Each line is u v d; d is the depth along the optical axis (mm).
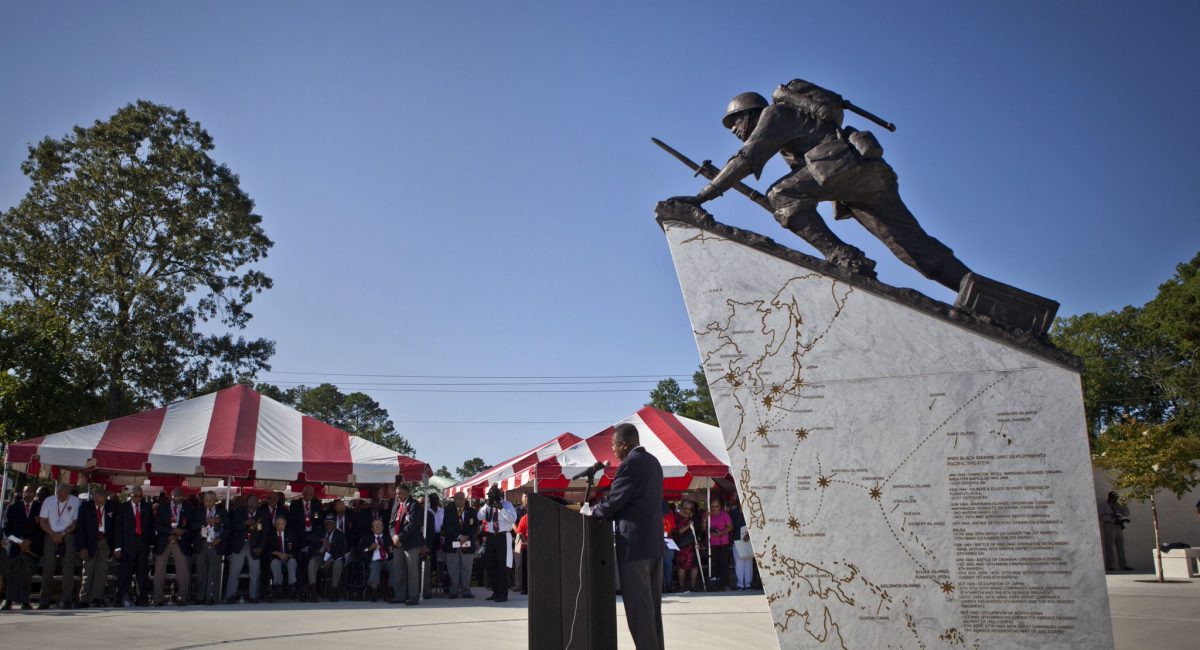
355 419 94188
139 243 35250
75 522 13570
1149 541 21266
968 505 5469
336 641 8883
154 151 35219
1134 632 9211
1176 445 16578
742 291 6094
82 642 8711
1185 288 35656
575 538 5676
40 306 31547
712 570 17922
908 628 5426
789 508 5738
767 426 5871
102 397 33500
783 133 6469
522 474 18688
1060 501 5332
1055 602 5234
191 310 35781
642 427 19562
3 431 23453
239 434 16281
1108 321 43281
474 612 12672
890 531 5551
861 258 6109
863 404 5742
